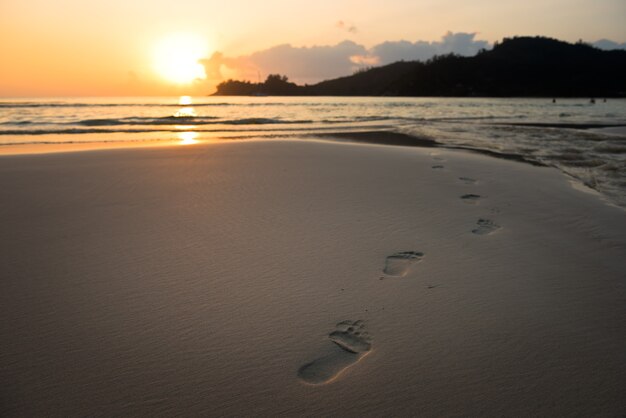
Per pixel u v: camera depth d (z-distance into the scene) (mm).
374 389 1960
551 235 4168
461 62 192875
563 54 198625
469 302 2818
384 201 5262
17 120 21188
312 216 4605
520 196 5672
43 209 4832
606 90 161875
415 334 2432
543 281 3156
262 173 6969
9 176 6582
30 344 2297
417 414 1809
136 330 2445
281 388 1962
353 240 3910
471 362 2178
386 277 3174
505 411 1832
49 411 1795
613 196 5781
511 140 12750
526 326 2539
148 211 4770
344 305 2752
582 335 2451
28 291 2904
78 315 2605
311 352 2252
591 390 1974
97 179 6445
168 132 15953
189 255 3533
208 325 2502
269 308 2703
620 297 2926
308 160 8320
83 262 3389
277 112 34531
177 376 2045
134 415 1783
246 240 3883
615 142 11992
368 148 10367
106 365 2123
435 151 10023
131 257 3490
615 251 3779
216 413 1802
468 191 5887
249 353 2238
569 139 12898
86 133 15250
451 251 3699
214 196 5438
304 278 3133
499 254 3656
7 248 3676
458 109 42188
